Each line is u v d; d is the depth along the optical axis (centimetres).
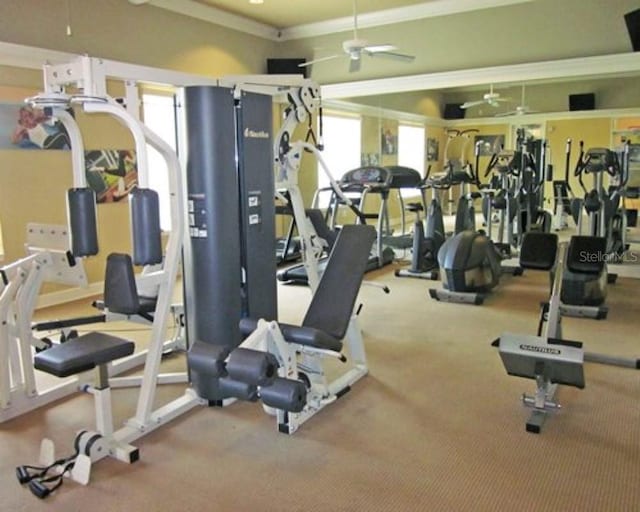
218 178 304
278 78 353
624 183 668
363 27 714
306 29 750
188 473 246
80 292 556
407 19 683
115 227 586
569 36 598
